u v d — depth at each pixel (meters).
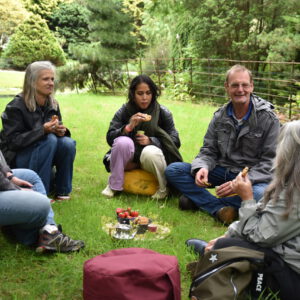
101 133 8.13
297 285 2.44
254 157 4.21
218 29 13.67
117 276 2.41
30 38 23.61
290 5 12.26
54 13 31.03
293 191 2.35
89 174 5.63
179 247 3.44
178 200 4.76
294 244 2.45
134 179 4.77
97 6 15.74
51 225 3.34
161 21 17.64
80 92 16.75
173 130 4.91
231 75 4.03
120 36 16.02
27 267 3.13
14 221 3.12
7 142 4.22
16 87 17.53
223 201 4.23
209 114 10.37
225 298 2.34
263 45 12.25
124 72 16.84
